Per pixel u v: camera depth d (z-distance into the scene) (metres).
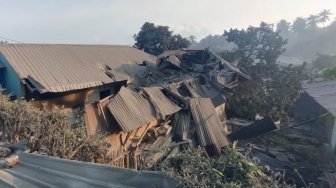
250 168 3.54
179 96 11.54
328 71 17.34
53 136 5.33
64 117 5.88
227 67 15.77
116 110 9.19
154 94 11.09
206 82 14.58
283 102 16.16
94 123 8.88
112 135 9.42
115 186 3.01
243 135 11.41
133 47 19.50
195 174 3.19
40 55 10.80
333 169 10.31
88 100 11.01
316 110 18.62
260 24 19.42
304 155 11.69
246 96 16.48
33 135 5.11
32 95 9.23
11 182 3.29
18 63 9.41
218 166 3.57
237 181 3.32
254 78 18.08
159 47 25.62
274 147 12.92
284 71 17.81
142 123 9.39
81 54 12.97
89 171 3.36
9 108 5.42
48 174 3.42
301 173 9.84
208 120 11.29
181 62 17.31
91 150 6.00
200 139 10.52
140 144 10.13
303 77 18.20
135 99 10.20
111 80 11.38
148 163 9.02
